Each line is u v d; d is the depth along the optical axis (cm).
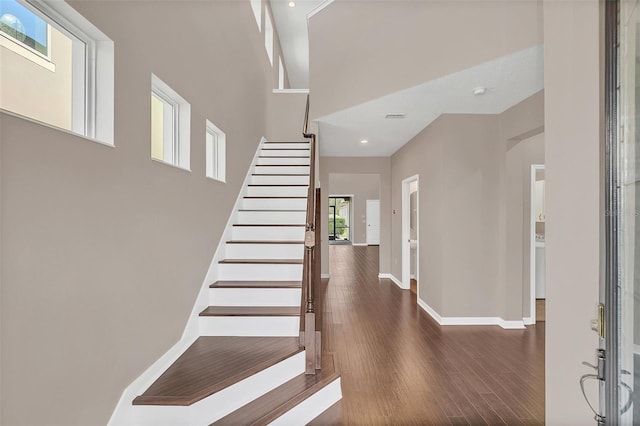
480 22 300
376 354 352
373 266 941
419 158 552
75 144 150
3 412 119
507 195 435
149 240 213
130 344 193
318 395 242
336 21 447
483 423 238
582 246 169
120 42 186
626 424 118
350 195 1503
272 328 285
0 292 118
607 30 125
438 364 328
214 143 379
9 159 120
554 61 191
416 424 235
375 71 394
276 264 336
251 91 520
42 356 134
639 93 118
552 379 194
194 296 282
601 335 125
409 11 358
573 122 175
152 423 192
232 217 400
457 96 382
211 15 335
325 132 558
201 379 214
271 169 532
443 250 450
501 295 444
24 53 143
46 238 136
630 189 119
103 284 170
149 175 213
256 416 208
